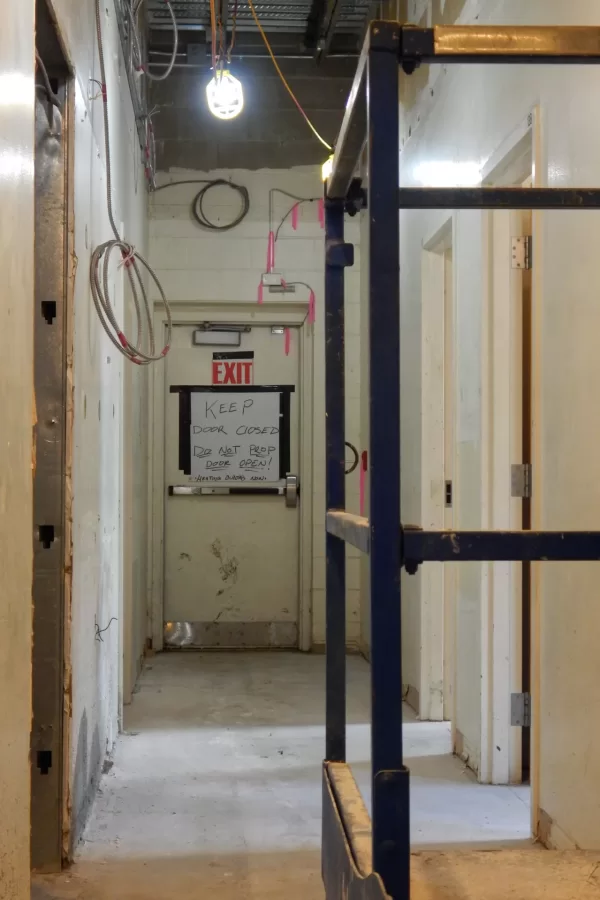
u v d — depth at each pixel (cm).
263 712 391
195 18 481
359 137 160
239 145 521
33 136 163
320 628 524
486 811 268
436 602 379
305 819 265
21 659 150
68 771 229
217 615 530
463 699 320
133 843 246
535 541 121
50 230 227
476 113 299
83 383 247
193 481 531
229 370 533
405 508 407
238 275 520
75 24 231
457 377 321
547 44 124
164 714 386
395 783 120
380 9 469
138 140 429
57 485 225
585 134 209
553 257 230
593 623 203
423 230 376
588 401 207
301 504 528
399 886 120
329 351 199
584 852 153
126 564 399
